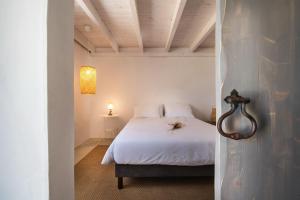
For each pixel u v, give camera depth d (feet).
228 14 2.99
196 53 15.97
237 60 2.97
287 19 2.88
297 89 2.88
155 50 15.93
